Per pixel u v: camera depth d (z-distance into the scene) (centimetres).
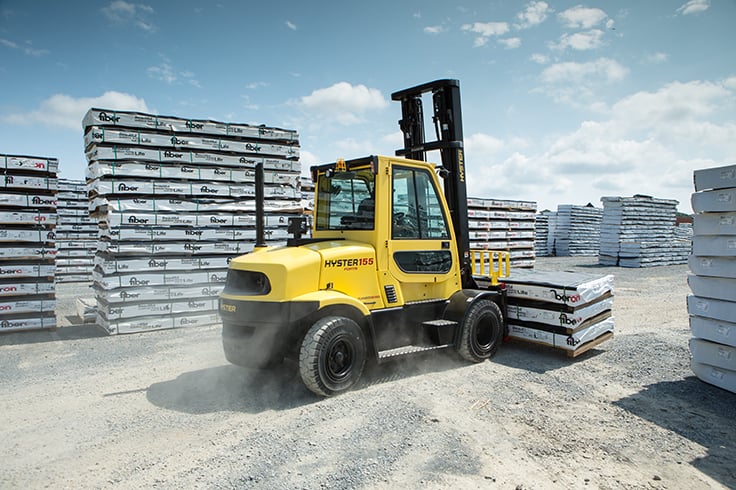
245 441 386
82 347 684
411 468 344
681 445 386
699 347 523
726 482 333
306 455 362
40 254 779
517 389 507
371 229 539
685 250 2184
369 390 501
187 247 818
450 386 515
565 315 602
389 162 539
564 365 593
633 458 363
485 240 1278
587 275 704
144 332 781
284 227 909
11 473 339
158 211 796
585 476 336
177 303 809
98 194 779
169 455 364
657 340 713
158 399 479
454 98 634
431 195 591
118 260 764
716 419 436
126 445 380
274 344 477
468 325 583
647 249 1961
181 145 810
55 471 342
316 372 461
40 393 497
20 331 775
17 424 421
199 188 828
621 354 640
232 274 512
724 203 479
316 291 482
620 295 1166
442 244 600
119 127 768
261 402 469
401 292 555
